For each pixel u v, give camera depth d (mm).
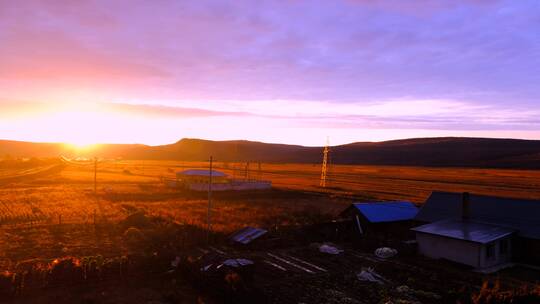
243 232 34312
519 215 32219
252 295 21297
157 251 27953
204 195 69625
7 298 20141
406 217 40219
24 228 37312
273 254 30703
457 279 25859
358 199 69188
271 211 52000
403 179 126250
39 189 71250
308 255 30578
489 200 35375
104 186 77875
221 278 21984
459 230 30828
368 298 22344
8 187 75500
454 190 87688
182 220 42688
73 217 43562
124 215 45031
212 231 35312
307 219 46156
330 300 21656
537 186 99250
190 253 30484
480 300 21250
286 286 23688
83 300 20109
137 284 22859
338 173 159875
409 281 25031
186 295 21672
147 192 69812
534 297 21391
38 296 20594
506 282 25547
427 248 31203
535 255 29375
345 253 31594
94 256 26609
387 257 30344
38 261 26828
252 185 78312
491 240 28359
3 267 25141
